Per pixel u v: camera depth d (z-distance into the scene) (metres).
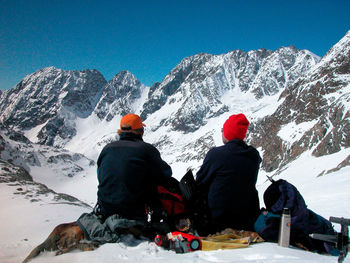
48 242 4.76
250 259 3.99
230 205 5.01
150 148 5.29
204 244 4.60
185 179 5.19
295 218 4.73
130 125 5.45
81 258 4.30
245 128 5.23
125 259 4.29
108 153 5.27
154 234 5.21
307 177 68.81
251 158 5.09
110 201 5.15
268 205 5.14
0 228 11.30
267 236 4.82
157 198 5.36
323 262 3.63
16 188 19.33
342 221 3.72
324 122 110.31
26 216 12.80
